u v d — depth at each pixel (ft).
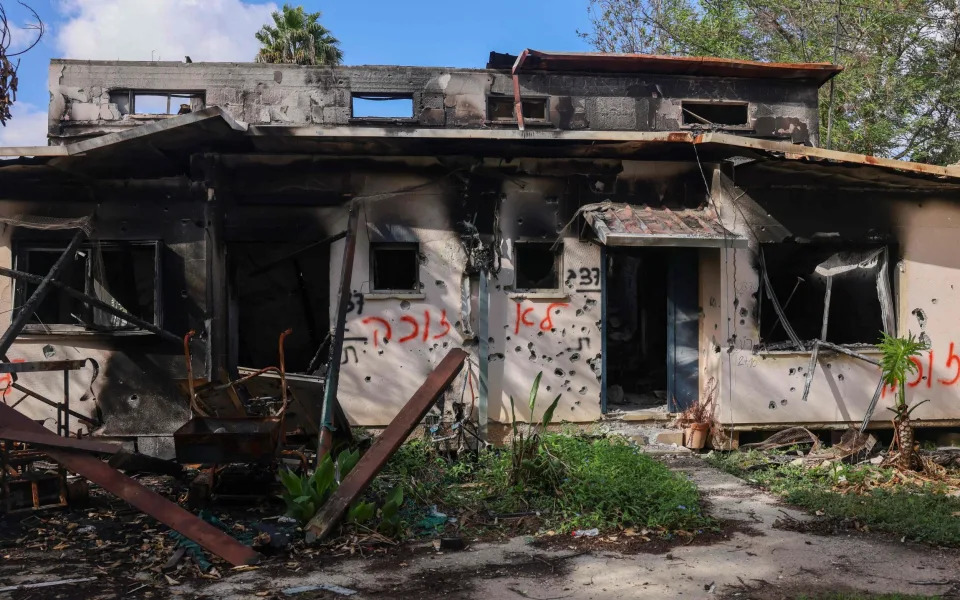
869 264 34.19
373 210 31.53
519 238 32.12
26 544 19.69
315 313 40.34
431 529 21.35
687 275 34.14
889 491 25.67
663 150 31.14
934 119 64.34
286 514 21.17
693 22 69.15
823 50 64.28
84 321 30.40
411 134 27.99
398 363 31.55
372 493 23.61
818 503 24.02
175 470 25.94
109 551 19.22
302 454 23.61
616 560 18.93
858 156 29.50
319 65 43.24
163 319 30.22
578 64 41.88
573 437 28.78
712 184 32.30
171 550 19.12
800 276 34.81
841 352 32.60
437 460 27.89
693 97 43.37
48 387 30.37
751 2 66.95
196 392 23.44
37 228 29.45
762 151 29.30
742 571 18.13
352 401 31.30
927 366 33.58
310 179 31.24
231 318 33.12
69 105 42.78
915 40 64.18
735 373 32.04
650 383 39.47
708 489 26.20
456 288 31.83
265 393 28.14
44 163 28.76
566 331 32.35
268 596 16.20
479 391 31.32
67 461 20.45
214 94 43.19
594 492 23.17
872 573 18.03
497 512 22.86
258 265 36.01
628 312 41.24
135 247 30.78
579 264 32.45
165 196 30.50
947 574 17.98
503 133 28.19
